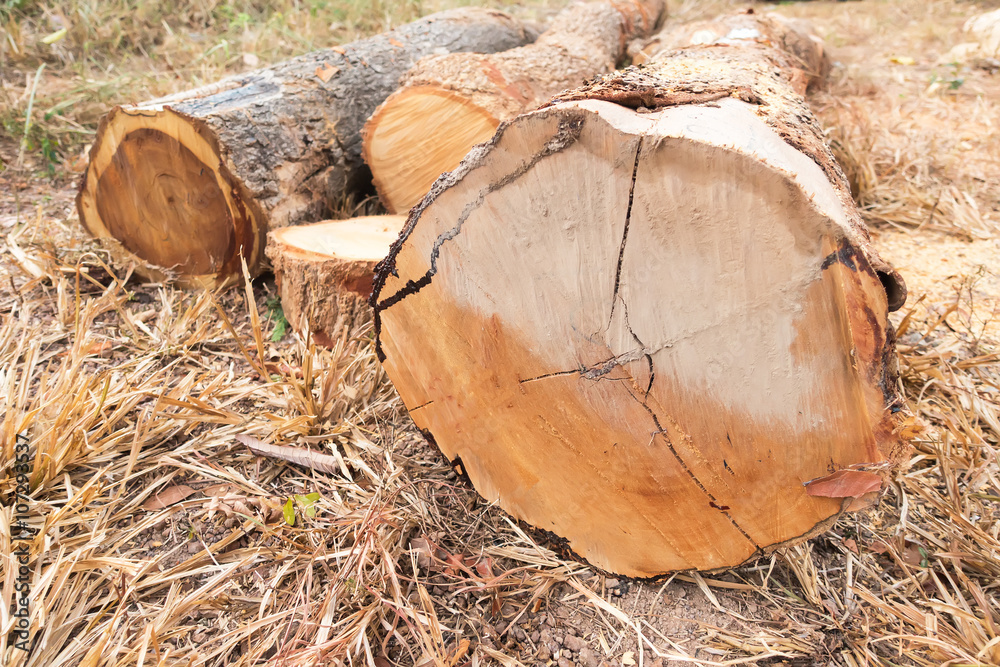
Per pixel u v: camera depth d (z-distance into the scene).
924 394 2.07
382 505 1.61
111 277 2.58
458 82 2.54
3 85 3.63
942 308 2.49
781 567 1.56
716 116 1.21
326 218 2.80
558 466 1.47
